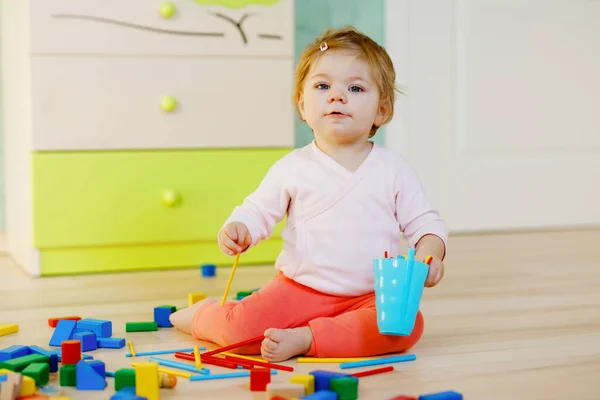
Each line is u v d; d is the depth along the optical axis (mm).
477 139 2559
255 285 1770
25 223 1969
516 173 2600
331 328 1118
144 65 1890
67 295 1672
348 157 1230
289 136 2006
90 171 1887
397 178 1228
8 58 2197
